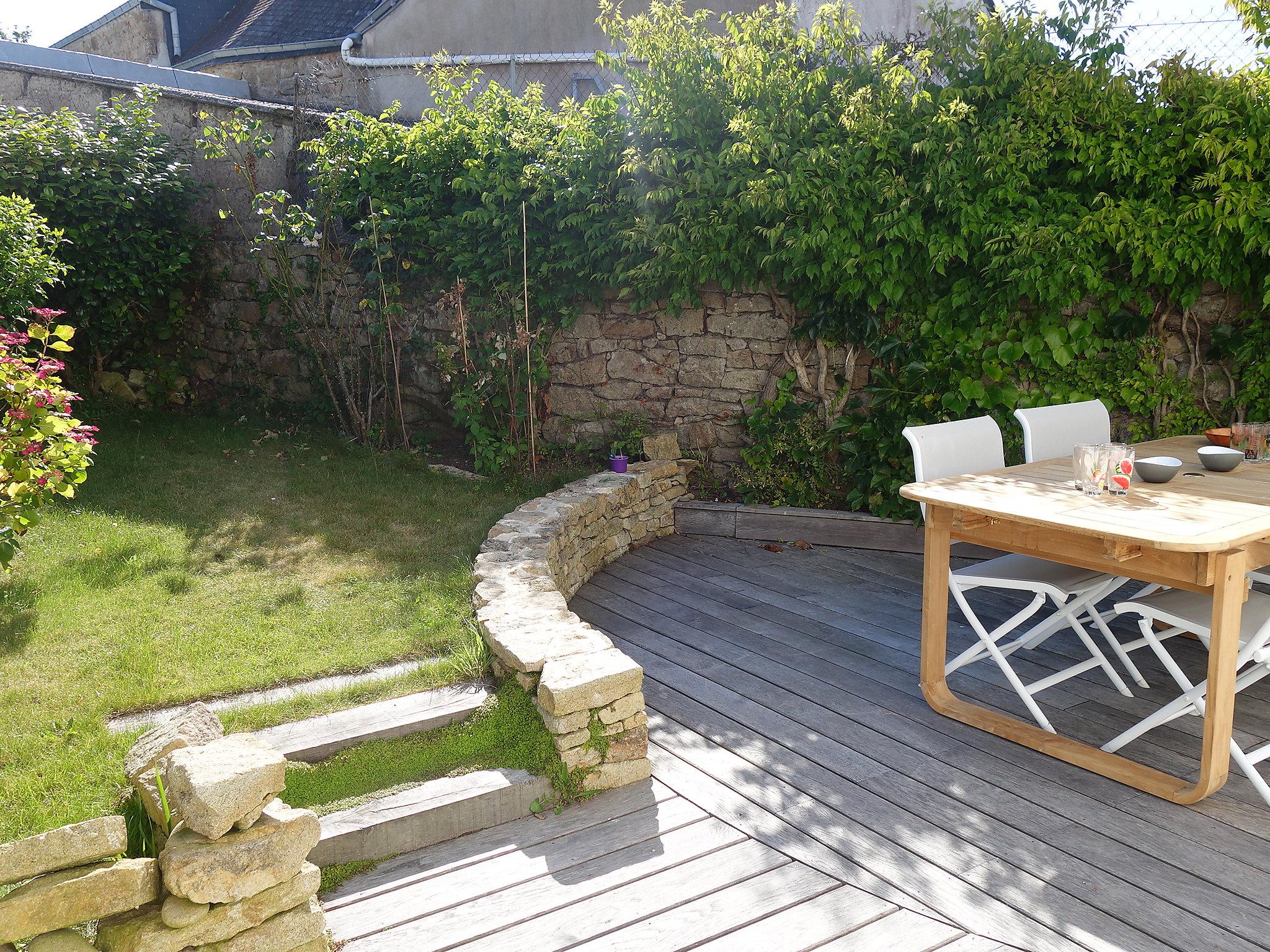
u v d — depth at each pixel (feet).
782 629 13.52
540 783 8.91
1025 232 15.21
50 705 9.28
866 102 15.80
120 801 7.56
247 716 9.22
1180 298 15.35
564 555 14.51
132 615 11.51
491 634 10.30
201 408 23.25
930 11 16.35
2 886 6.45
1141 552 8.92
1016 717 10.73
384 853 8.18
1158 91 14.76
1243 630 9.29
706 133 17.22
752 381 18.70
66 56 26.73
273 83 34.32
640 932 7.22
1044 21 15.29
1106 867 7.96
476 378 19.04
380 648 10.93
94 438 19.25
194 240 22.18
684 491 18.79
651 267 17.80
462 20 31.07
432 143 19.47
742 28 17.07
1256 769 9.46
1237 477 10.89
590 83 29.30
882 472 17.12
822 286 17.04
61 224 19.70
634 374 19.48
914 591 15.08
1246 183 14.34
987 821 8.66
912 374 16.85
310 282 21.26
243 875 6.18
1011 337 16.43
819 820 8.71
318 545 14.46
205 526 15.01
